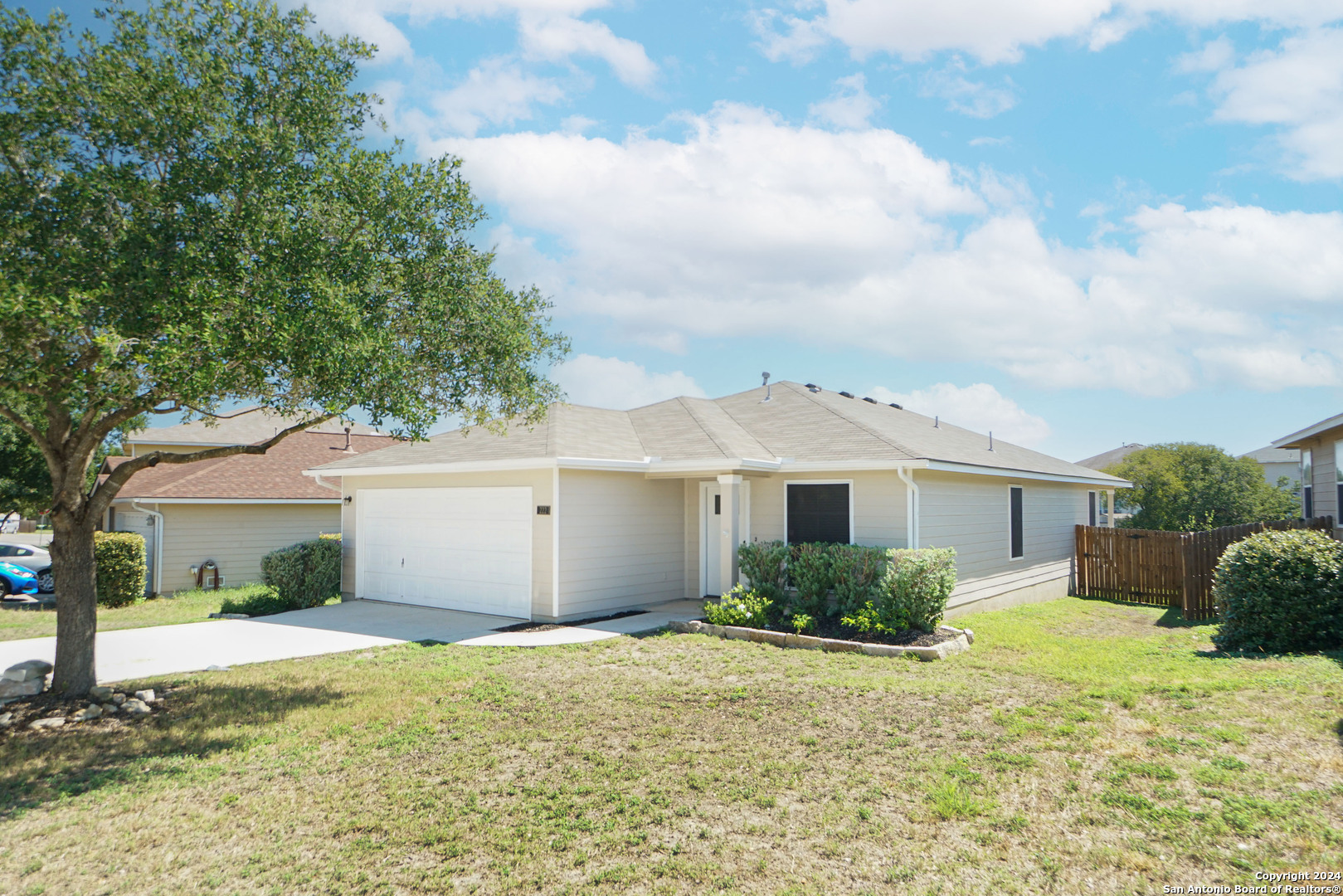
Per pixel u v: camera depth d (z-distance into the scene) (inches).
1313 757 210.1
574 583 527.5
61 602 314.8
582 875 171.9
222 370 260.5
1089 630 506.6
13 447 992.9
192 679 362.6
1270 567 380.8
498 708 307.0
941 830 188.2
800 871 171.3
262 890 167.9
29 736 273.1
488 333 346.3
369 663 397.7
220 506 832.9
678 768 236.2
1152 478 1110.4
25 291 226.5
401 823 200.2
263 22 300.5
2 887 169.8
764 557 492.4
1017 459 738.2
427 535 613.0
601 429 636.1
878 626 430.0
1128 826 182.2
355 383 285.7
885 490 508.1
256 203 286.2
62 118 282.7
